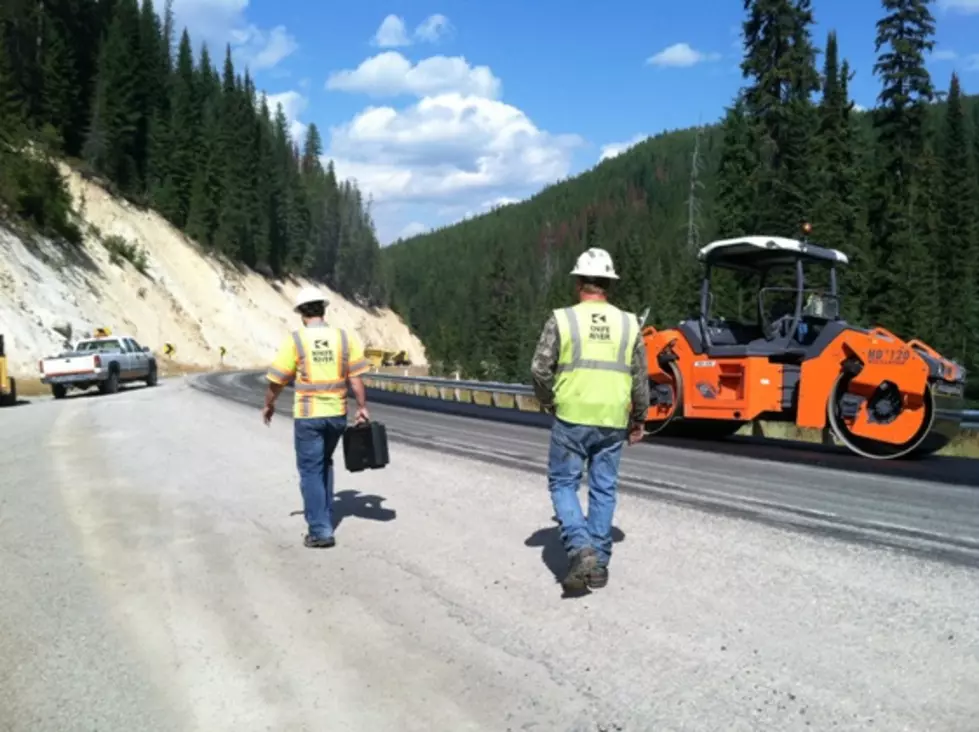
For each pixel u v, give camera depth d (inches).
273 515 309.7
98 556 255.8
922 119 1662.2
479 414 794.8
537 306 4311.0
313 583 224.1
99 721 148.4
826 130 1803.6
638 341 211.5
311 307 267.7
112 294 2283.5
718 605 195.9
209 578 230.7
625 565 229.6
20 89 2837.1
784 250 505.0
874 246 1679.4
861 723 138.9
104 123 3097.9
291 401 908.6
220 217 3654.0
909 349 442.6
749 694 150.6
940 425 448.1
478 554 246.1
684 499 319.3
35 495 357.7
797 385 502.9
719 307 1045.2
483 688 157.4
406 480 376.5
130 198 3120.1
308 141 6599.4
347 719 146.6
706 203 2945.4
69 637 188.2
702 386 532.1
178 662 173.2
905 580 211.6
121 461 456.1
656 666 163.6
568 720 144.1
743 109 1665.8
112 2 3725.4
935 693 148.8
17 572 239.8
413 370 3654.0
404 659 171.9
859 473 390.3
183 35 4220.0
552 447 212.5
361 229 5556.1
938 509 299.9
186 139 3508.9
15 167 2114.9
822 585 208.5
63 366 1128.8
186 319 2709.2
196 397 990.4
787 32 1486.2
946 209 2517.2
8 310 1672.0
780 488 345.4
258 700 155.2
